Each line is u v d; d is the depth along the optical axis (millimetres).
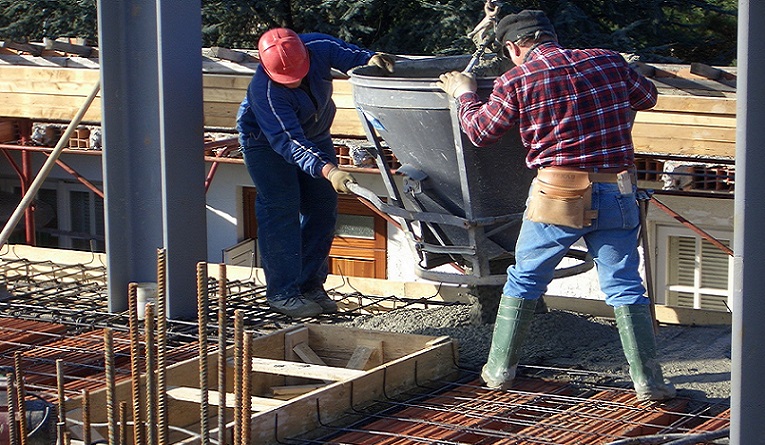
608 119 5309
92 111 13008
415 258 6957
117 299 7684
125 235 7691
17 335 7145
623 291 5613
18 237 17938
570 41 17922
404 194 6598
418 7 18688
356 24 18375
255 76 6930
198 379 6070
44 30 19641
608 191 5414
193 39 7500
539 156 5410
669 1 19078
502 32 5539
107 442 4645
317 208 7695
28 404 4871
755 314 3658
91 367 6336
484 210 6430
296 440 5281
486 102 5980
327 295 7852
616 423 5359
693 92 10430
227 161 13266
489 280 6629
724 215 13156
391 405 5746
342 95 11570
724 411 5535
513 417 5531
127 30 7582
